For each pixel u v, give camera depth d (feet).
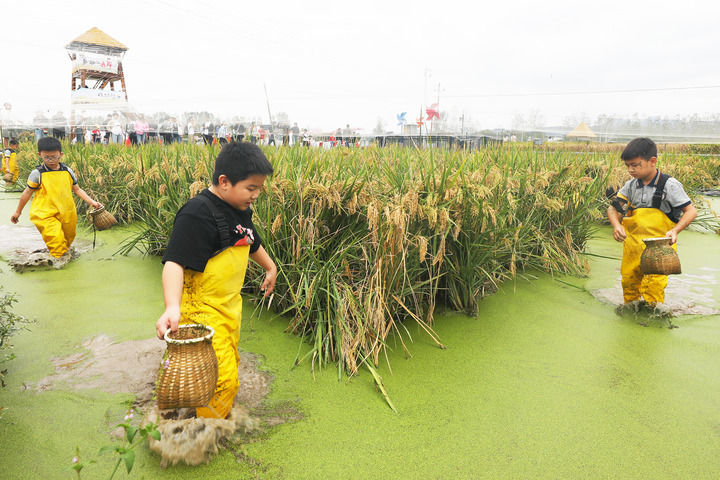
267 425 7.59
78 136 55.83
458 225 10.89
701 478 6.56
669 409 8.30
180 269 6.43
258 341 10.58
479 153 16.57
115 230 21.95
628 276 12.51
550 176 16.70
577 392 8.87
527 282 15.29
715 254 19.66
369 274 10.66
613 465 6.82
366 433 7.49
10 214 26.37
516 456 7.00
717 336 11.39
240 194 6.64
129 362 9.41
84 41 84.17
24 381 8.59
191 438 6.61
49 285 14.17
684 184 27.91
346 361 9.45
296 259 11.23
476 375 9.47
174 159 18.61
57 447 6.82
